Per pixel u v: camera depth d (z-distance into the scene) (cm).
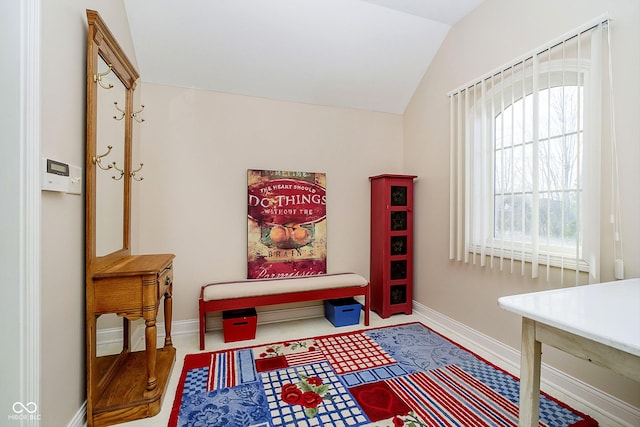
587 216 159
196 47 235
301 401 162
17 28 103
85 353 147
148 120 246
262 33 235
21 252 103
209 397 166
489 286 221
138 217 242
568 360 169
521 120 196
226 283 256
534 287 189
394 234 299
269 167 283
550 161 179
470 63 240
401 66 286
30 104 105
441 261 273
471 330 238
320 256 299
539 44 186
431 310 286
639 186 141
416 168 311
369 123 323
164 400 163
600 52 152
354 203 318
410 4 231
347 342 238
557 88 176
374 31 251
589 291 125
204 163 261
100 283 146
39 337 109
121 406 146
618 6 146
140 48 228
